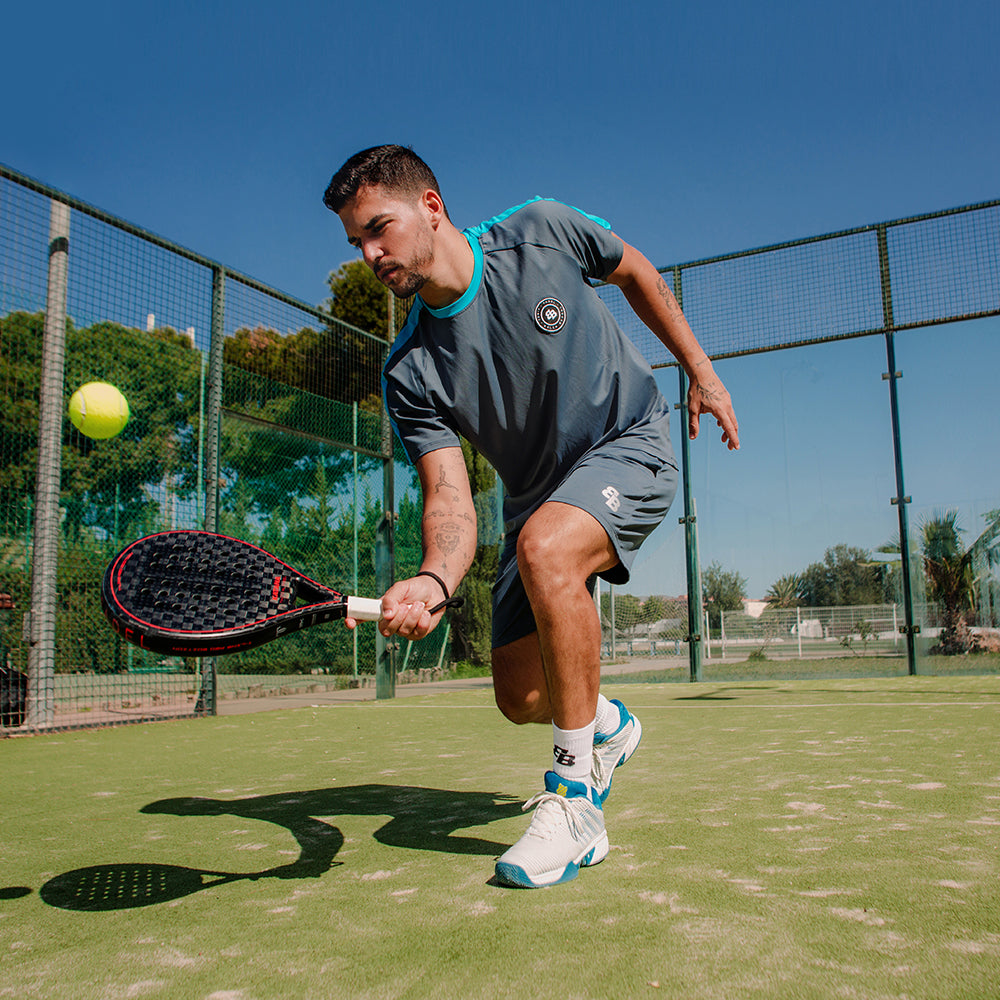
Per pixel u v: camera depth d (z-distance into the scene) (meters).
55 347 5.02
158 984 1.10
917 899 1.31
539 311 1.77
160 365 6.17
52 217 5.03
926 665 6.68
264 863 1.71
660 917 1.27
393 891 1.46
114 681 5.57
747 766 2.67
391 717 5.06
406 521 8.71
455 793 2.42
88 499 5.80
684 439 7.42
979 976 1.02
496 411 1.86
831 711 4.40
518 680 1.97
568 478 1.70
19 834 2.05
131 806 2.39
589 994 1.00
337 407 7.86
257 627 1.29
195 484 6.30
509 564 1.97
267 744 3.83
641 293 1.96
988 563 6.57
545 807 1.51
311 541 7.45
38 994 1.08
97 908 1.44
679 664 7.32
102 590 1.26
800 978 1.03
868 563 6.91
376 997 1.02
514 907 1.34
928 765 2.58
